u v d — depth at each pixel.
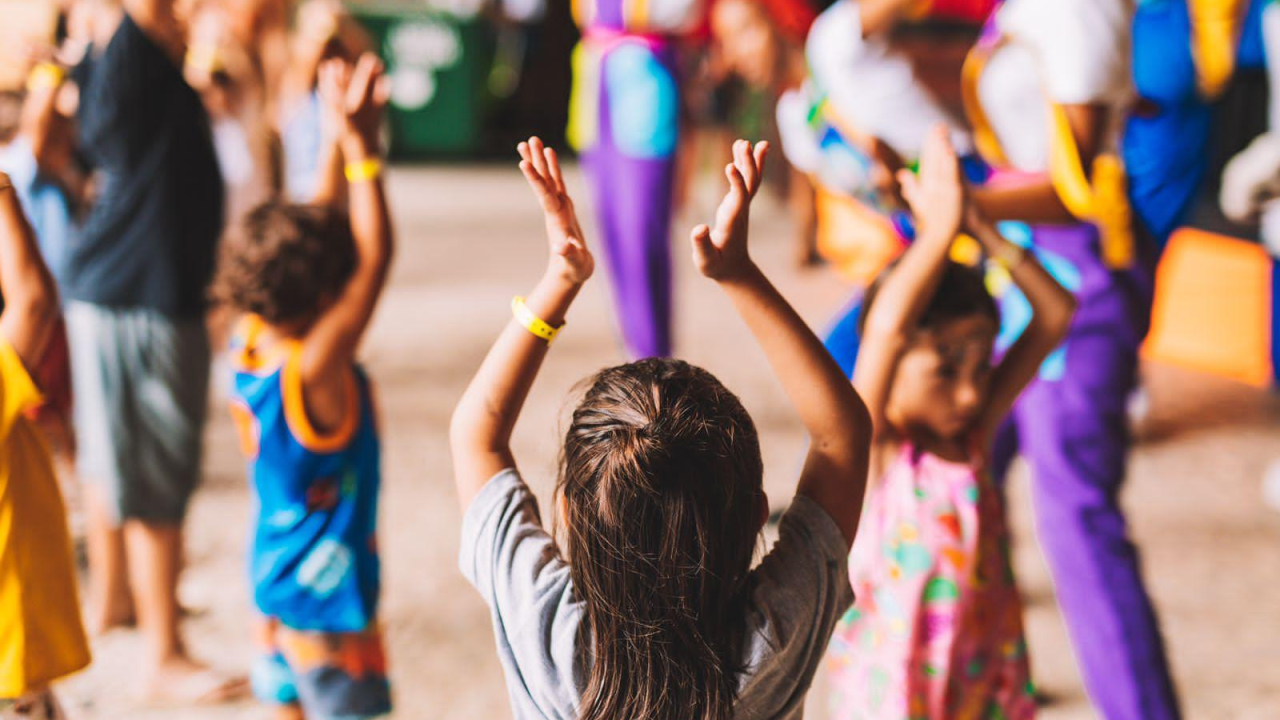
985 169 3.12
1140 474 4.35
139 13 2.80
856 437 1.53
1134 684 2.42
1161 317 5.80
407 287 6.74
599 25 4.58
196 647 3.09
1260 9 3.71
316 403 2.26
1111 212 2.45
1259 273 5.41
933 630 1.91
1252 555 3.71
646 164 4.54
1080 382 2.44
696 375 1.42
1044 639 3.22
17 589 1.88
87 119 2.80
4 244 1.86
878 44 3.16
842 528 1.50
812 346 1.51
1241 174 3.97
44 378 3.14
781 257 7.61
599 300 6.58
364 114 2.22
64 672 1.94
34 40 2.88
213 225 2.96
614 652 1.35
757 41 5.23
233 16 4.75
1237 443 4.66
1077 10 2.37
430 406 4.84
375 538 2.39
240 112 4.79
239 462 4.26
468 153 11.76
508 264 7.34
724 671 1.35
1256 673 3.06
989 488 1.98
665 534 1.33
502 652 1.43
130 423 2.83
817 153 3.62
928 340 1.91
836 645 1.99
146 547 2.87
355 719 2.34
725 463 1.35
